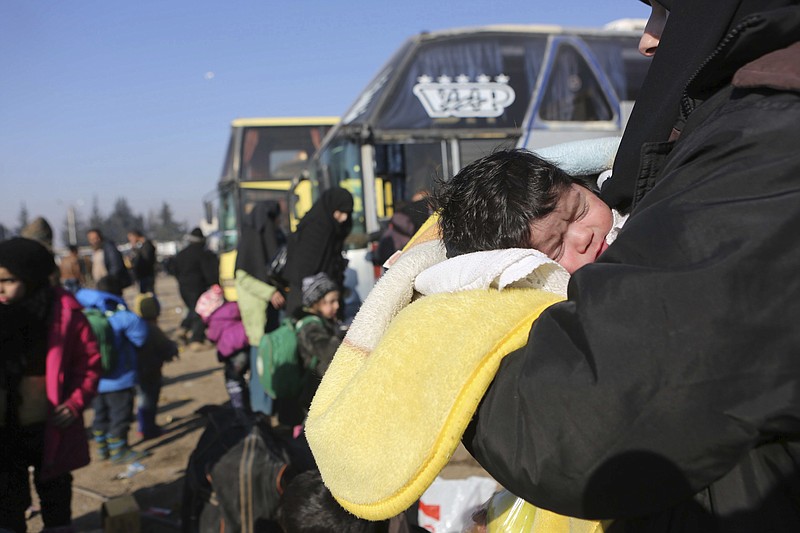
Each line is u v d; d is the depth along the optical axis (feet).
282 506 6.85
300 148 43.83
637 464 2.54
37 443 11.50
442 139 26.73
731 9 3.17
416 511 9.07
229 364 20.62
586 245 3.64
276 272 18.95
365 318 3.76
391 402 3.08
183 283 39.01
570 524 3.66
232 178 42.73
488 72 27.48
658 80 3.61
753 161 2.68
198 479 9.23
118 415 19.29
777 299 2.49
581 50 28.37
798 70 2.70
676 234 2.66
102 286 20.90
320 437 3.33
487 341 3.03
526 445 2.74
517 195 3.58
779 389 2.47
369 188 26.11
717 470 2.55
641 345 2.54
